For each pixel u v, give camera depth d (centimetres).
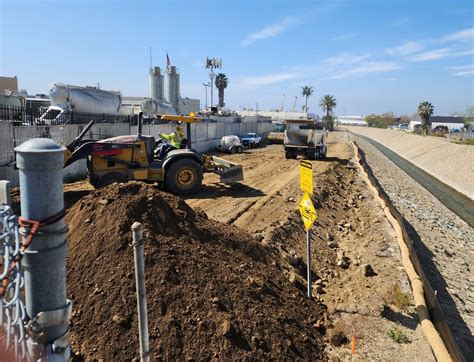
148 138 1353
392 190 2547
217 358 509
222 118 4578
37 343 217
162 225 666
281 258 890
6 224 226
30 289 217
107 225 629
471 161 3519
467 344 852
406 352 611
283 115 9762
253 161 2614
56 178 213
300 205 773
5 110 1819
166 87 4512
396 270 905
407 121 15025
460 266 1379
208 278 615
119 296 538
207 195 1461
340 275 923
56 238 217
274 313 629
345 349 621
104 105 2402
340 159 2953
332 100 12112
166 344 501
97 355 481
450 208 2639
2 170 1334
